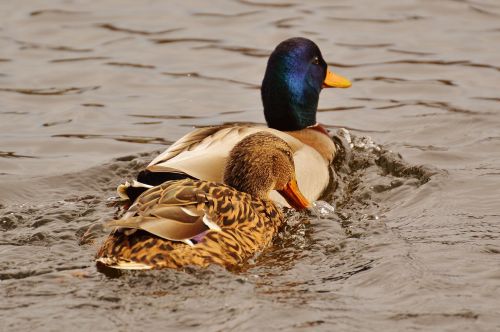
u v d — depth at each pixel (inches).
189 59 800.9
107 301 397.4
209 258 429.7
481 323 382.9
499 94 729.6
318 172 564.7
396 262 437.4
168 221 424.5
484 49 806.5
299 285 418.0
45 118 698.8
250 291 409.4
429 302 399.9
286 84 621.0
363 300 402.9
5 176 589.9
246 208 463.8
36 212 516.1
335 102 733.3
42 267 433.1
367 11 891.4
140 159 611.5
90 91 745.6
